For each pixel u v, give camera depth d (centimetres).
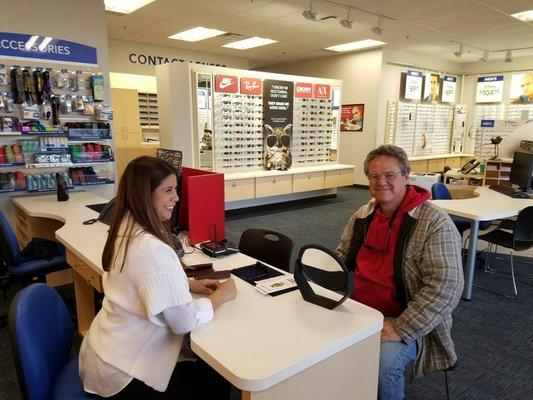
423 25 637
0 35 340
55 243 288
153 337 119
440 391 208
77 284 248
